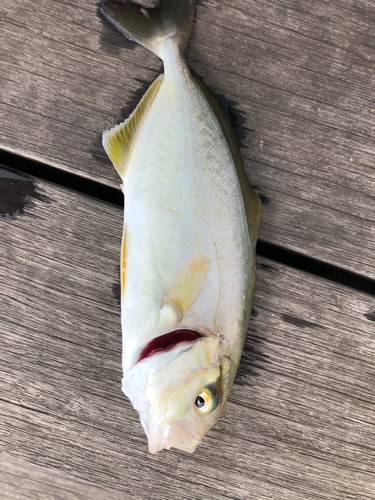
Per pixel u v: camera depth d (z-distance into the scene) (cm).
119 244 31
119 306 31
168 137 28
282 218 32
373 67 31
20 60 30
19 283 31
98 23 30
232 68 31
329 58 31
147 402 27
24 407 32
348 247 32
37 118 30
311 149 32
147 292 27
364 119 32
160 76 29
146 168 28
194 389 27
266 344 32
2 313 31
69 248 31
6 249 31
